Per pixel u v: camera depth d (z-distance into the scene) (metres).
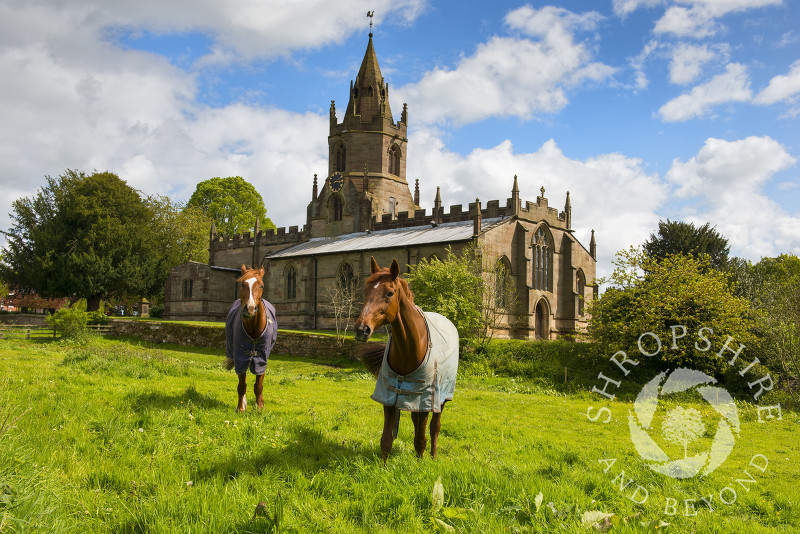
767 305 30.39
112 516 5.08
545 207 54.12
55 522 4.55
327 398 16.33
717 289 29.72
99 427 7.93
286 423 9.68
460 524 5.34
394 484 6.05
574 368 32.50
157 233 69.62
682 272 31.19
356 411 13.74
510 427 13.48
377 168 65.38
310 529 5.04
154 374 15.68
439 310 34.28
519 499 6.01
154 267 66.94
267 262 62.91
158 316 75.75
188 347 43.88
